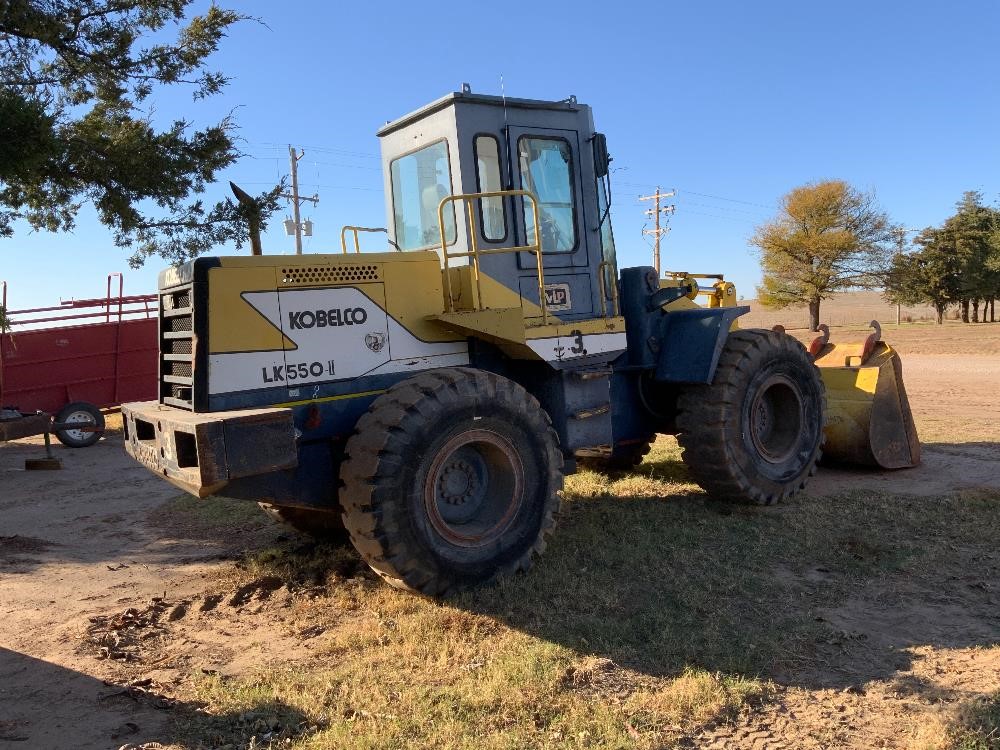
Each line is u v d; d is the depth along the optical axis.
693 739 3.14
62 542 6.81
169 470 4.56
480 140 5.66
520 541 4.95
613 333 6.11
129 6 9.82
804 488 7.05
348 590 5.06
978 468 7.49
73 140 9.04
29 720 3.52
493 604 4.54
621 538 5.65
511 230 5.73
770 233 52.50
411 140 6.02
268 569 5.60
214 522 7.13
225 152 10.17
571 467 5.82
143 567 5.93
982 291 55.12
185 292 4.80
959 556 5.11
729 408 6.25
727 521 6.00
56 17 9.21
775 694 3.47
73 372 13.45
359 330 5.02
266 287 4.70
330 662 4.03
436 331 5.36
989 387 15.20
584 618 4.30
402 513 4.43
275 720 3.40
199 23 9.99
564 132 6.07
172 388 5.17
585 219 6.18
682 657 3.82
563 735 3.16
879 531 5.64
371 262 5.09
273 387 4.71
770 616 4.30
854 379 7.62
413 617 4.41
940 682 3.51
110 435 14.26
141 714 3.54
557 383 5.74
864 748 3.04
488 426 4.82
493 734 3.17
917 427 9.95
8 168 7.32
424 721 3.30
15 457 12.06
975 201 57.94
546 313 5.66
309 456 4.86
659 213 48.88
